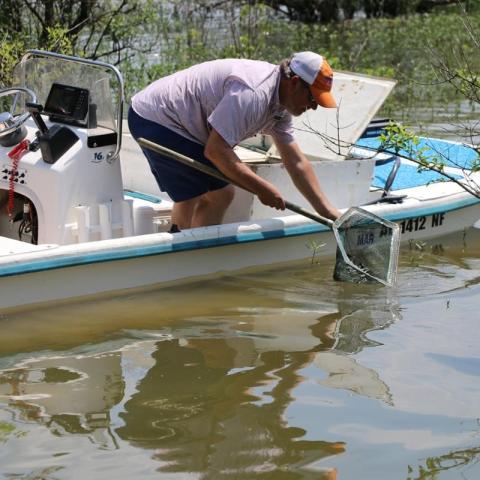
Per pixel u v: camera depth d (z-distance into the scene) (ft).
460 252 24.22
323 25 62.64
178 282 20.66
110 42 42.47
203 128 20.16
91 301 19.40
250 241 21.24
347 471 12.96
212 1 53.83
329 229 22.44
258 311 19.29
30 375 15.90
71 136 19.77
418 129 36.35
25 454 13.23
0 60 30.96
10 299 18.53
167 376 15.98
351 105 24.29
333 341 17.69
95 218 20.13
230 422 14.32
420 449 13.60
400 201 24.35
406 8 70.33
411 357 16.97
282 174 22.02
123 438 13.75
